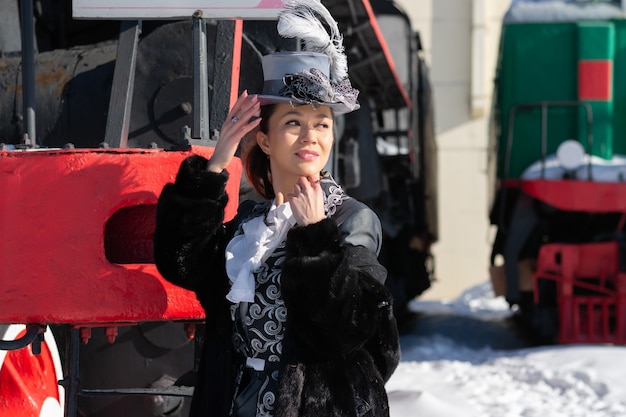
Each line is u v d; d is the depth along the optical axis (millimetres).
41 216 3277
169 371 4387
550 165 10445
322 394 2666
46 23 5266
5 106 4707
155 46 4383
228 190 3439
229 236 3000
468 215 21016
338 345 2635
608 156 10594
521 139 10789
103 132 4578
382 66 9008
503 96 10891
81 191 3264
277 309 2801
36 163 3287
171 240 2916
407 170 11758
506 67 10859
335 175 6316
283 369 2711
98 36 5570
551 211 10242
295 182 2906
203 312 3287
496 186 11289
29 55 3928
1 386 3846
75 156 3271
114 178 3256
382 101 10859
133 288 3254
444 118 21078
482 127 21000
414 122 11695
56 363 4070
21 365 3941
